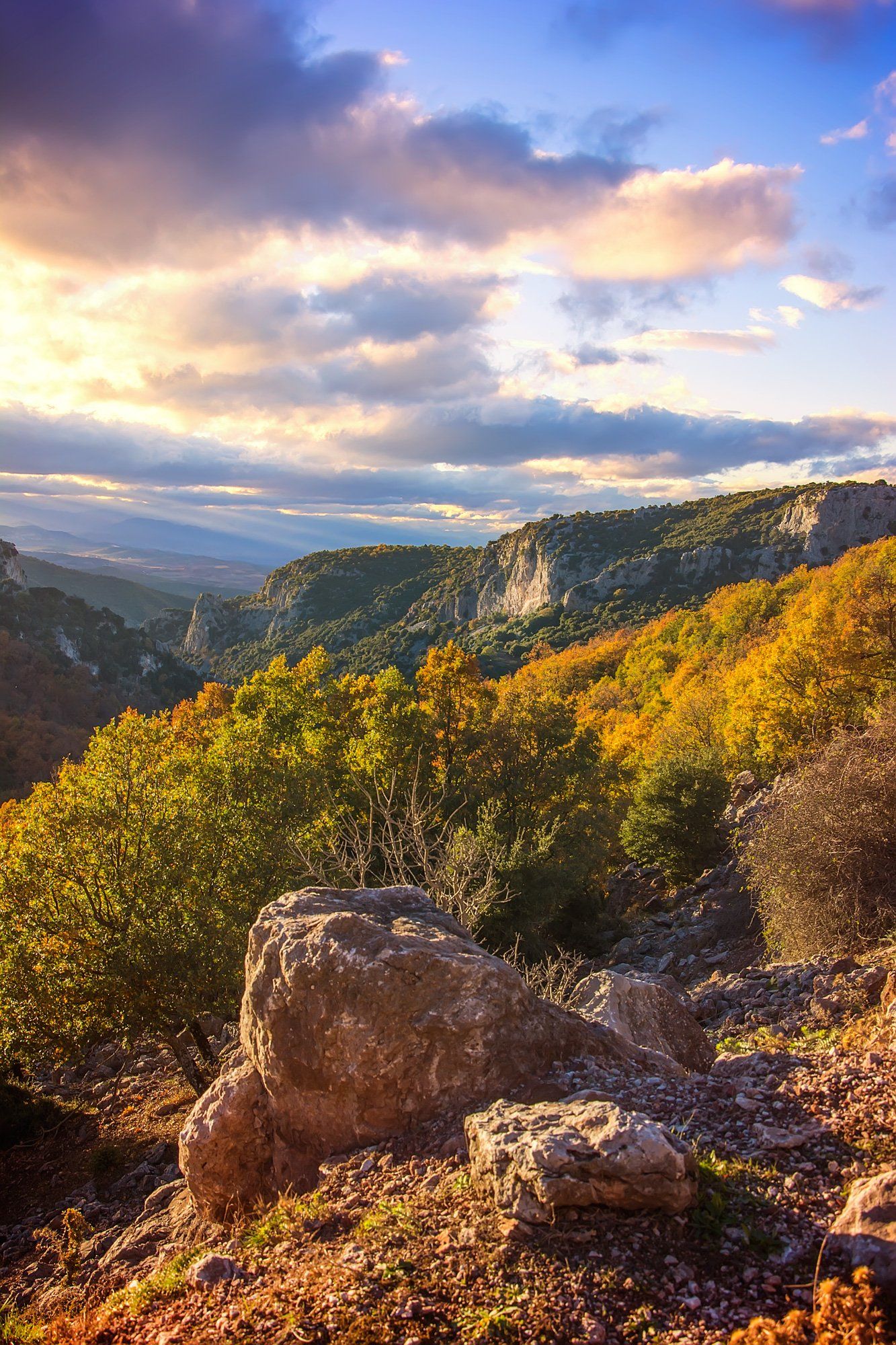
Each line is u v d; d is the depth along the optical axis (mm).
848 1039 6605
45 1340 4977
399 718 28438
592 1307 3537
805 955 11500
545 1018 6117
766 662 35812
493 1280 3779
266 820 18078
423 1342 3455
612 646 121250
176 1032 14172
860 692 31812
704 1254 3820
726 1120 5062
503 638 171750
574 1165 4074
